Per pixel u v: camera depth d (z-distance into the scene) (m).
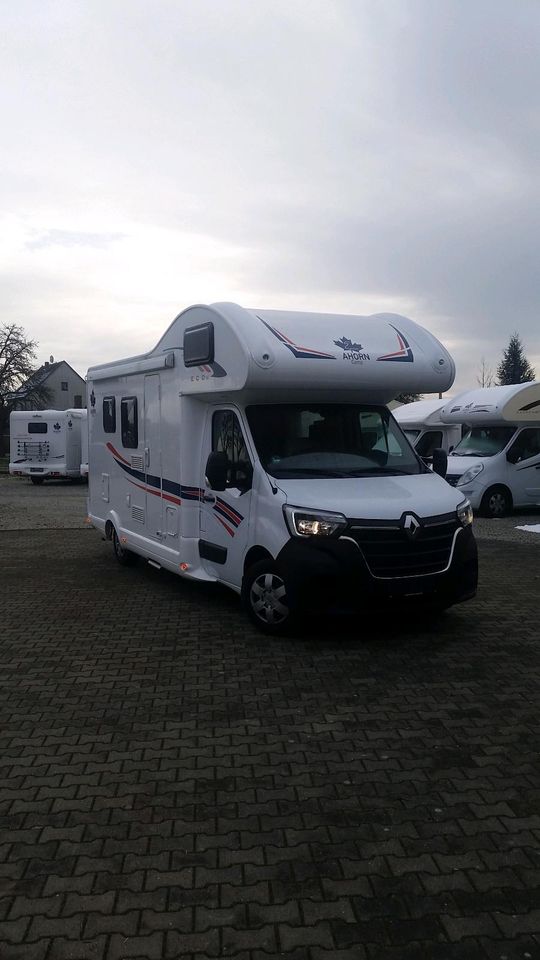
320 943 2.68
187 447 7.33
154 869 3.10
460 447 16.05
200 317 7.02
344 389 6.71
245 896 2.93
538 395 15.13
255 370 6.19
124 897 2.92
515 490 15.11
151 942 2.69
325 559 5.72
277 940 2.70
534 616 6.95
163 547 7.98
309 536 5.78
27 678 5.41
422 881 3.01
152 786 3.79
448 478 15.00
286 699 4.93
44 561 10.34
